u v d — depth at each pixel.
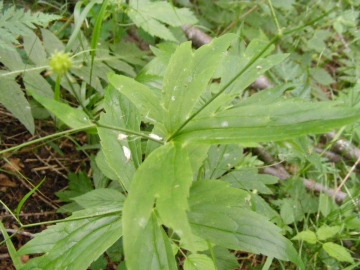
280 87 0.35
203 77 0.26
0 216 0.34
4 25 0.32
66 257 0.25
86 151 0.41
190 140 0.23
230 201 0.27
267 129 0.22
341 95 0.51
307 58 0.61
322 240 0.38
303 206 0.42
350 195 0.41
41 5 0.46
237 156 0.37
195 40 0.55
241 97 0.47
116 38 0.45
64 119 0.21
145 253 0.24
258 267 0.37
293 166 0.49
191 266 0.28
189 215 0.27
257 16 0.60
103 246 0.25
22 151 0.38
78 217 0.26
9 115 0.39
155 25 0.43
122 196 0.32
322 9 0.64
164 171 0.21
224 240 0.26
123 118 0.28
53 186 0.37
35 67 0.35
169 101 0.25
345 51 0.65
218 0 0.60
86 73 0.38
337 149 0.51
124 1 0.43
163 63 0.39
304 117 0.22
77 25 0.30
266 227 0.26
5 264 0.32
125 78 0.26
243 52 0.35
